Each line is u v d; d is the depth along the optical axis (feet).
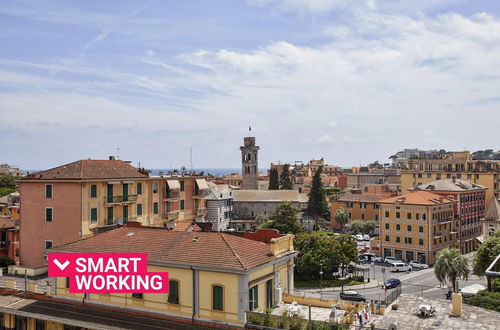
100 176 238.07
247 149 602.44
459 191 402.72
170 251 130.31
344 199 529.04
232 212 534.37
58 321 130.31
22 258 237.45
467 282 286.46
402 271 335.67
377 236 471.21
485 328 120.78
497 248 240.32
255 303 121.39
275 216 403.75
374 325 118.52
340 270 329.72
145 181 276.62
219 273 118.32
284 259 134.51
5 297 151.64
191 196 326.85
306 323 109.81
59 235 227.81
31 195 236.22
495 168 489.67
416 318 128.36
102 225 236.84
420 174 506.07
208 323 118.83
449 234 385.50
